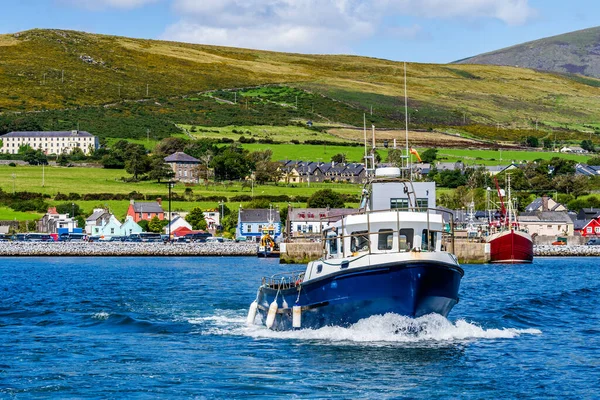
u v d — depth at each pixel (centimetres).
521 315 6147
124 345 4831
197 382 3897
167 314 6266
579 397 3662
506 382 3909
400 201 5797
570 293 7906
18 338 5119
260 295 5650
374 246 4878
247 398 3628
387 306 4694
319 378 3953
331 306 4791
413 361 4288
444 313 4931
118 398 3631
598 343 4891
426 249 4894
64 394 3700
